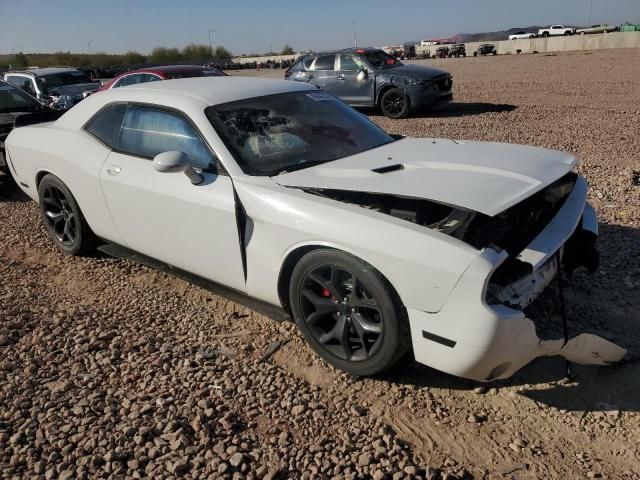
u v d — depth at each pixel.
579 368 3.21
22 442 2.76
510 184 2.95
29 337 3.74
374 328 2.98
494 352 2.63
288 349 3.54
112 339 3.72
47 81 14.28
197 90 4.09
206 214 3.55
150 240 4.05
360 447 2.68
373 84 13.36
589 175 6.92
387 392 3.10
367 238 2.86
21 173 5.22
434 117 13.02
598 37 44.62
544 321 3.49
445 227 2.91
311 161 3.68
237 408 2.99
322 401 3.04
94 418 2.91
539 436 2.75
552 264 3.27
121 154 4.20
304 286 3.22
